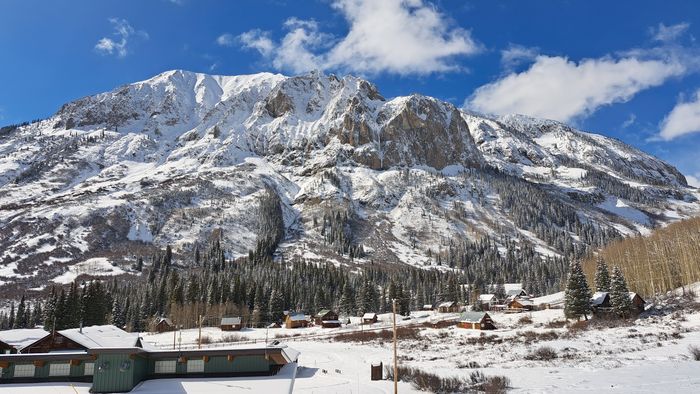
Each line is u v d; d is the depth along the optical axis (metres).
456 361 64.12
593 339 74.38
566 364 55.44
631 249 140.62
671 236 136.38
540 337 82.44
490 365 58.75
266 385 33.19
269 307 147.00
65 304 114.00
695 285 106.19
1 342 56.50
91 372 36.09
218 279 161.00
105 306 129.50
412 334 102.50
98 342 38.69
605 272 114.06
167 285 155.50
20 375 35.84
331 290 178.62
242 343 96.19
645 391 38.31
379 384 48.53
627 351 61.88
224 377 35.44
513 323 115.19
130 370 33.16
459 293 180.12
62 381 35.62
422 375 49.50
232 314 140.00
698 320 78.56
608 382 43.06
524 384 45.03
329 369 60.38
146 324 136.25
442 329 112.69
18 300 169.62
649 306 99.62
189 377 35.66
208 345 93.00
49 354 36.03
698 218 147.25
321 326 135.88
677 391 37.66
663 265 117.25
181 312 134.12
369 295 158.12
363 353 77.06
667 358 54.41
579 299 97.81
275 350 36.00
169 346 89.12
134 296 152.75
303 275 190.00
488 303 166.38
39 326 132.62
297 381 50.94
